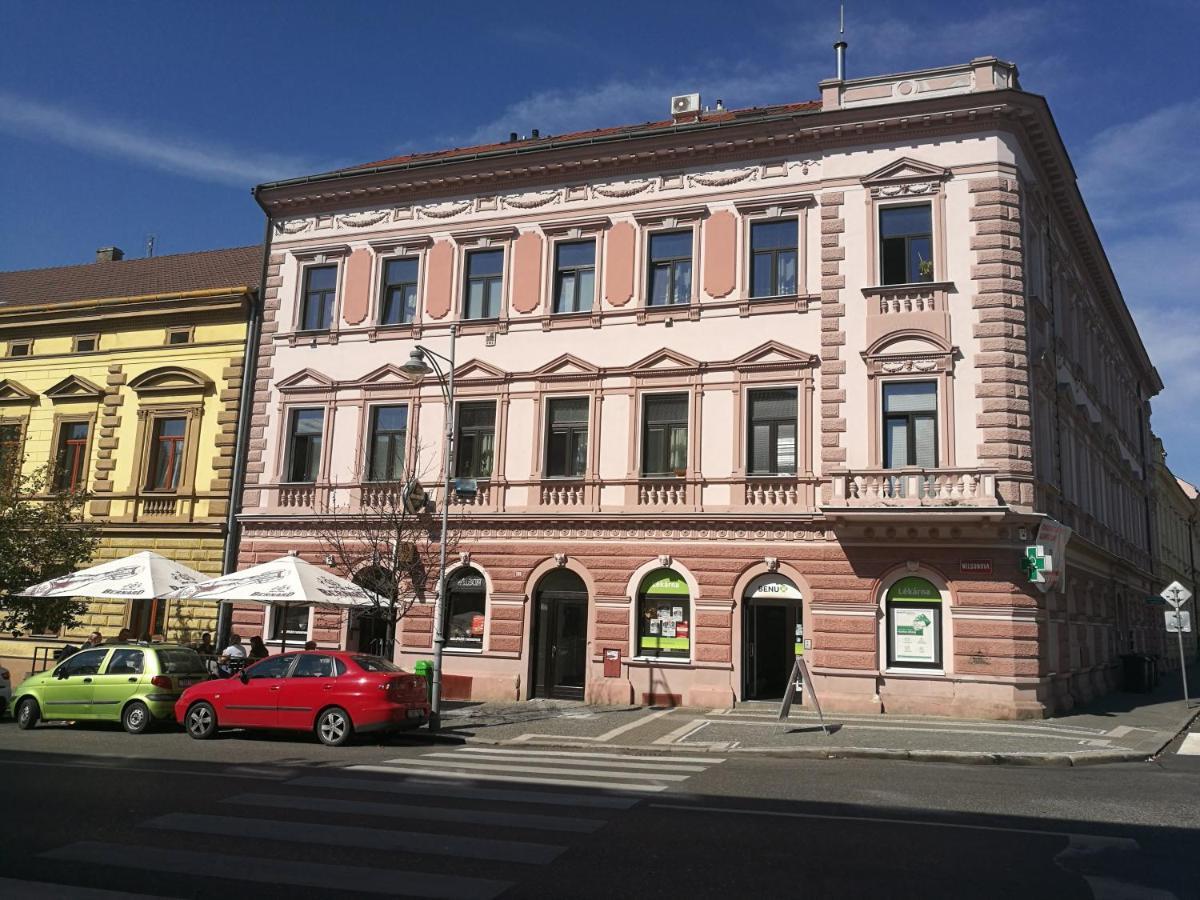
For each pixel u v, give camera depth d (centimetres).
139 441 2852
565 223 2477
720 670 2159
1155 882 764
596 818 982
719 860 812
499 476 2414
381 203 2698
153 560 2178
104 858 799
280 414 2675
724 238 2328
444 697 2358
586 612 2317
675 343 2322
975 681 1970
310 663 1667
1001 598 1981
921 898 711
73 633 2773
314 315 2739
